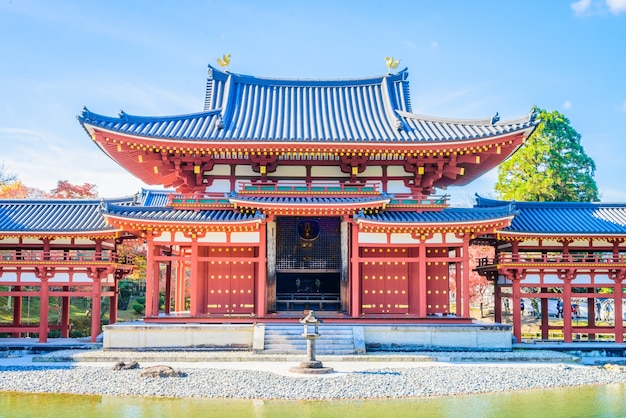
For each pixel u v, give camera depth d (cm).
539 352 3362
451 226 3447
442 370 2831
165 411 2106
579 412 2145
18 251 3772
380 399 2298
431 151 3709
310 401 2258
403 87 4656
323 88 4697
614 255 3834
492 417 2061
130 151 3781
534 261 3888
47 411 2117
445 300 3791
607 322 6125
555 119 6625
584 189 6506
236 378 2589
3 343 3647
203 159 3778
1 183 7438
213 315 3541
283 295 4006
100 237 3734
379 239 3562
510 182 6681
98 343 3600
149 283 3500
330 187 3800
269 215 3538
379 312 3753
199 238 3538
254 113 4259
